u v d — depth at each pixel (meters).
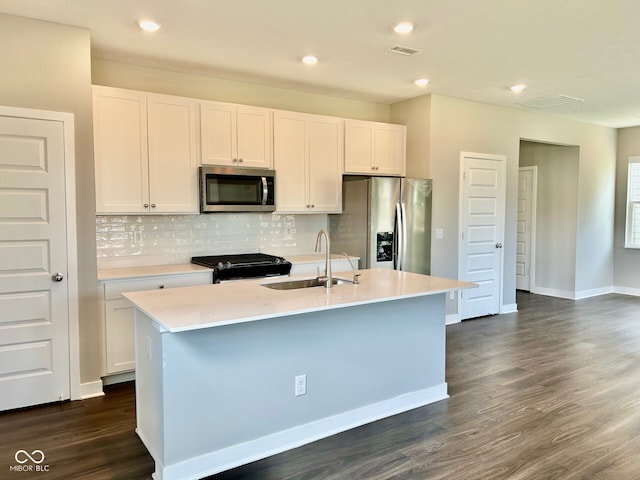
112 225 4.15
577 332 5.32
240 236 4.86
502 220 6.16
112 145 3.75
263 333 2.62
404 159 5.57
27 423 3.02
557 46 3.70
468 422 3.09
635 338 5.09
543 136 6.50
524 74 4.50
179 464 2.37
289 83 4.84
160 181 3.99
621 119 6.79
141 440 2.78
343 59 4.07
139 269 4.01
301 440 2.79
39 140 3.22
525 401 3.43
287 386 2.73
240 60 4.09
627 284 7.66
